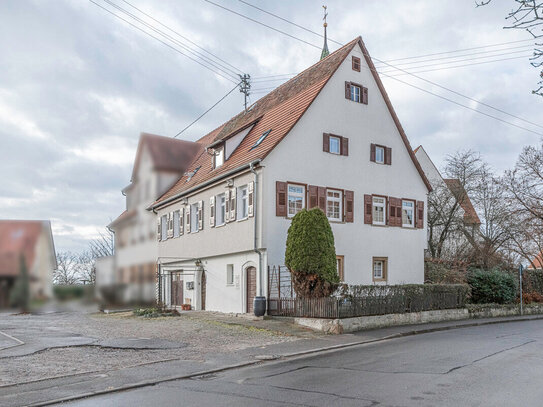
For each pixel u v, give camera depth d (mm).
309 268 20156
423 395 8648
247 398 8859
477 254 33875
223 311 26250
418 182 29375
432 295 22781
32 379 10688
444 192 37344
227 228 25719
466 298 25156
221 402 8617
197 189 28781
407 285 21547
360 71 27422
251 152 25250
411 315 21391
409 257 28266
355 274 25703
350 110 26641
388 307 20406
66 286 35219
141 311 26375
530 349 13688
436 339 16438
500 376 10055
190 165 36312
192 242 29797
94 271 52344
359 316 19109
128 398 9156
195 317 24031
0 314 31500
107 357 13414
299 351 14359
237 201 25016
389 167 28016
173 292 33125
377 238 26922
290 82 30719
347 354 13734
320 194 24812
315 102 25188
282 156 23703
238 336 17453
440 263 30359
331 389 9328
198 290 29359
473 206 38844
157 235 35469
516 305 28047
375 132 27609
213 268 27484
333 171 25484
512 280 29562
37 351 14211
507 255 35219
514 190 34656
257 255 23297
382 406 8023
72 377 10922
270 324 20297
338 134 25953
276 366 12203
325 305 18891
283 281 22797
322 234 20375
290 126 23969
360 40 27578
